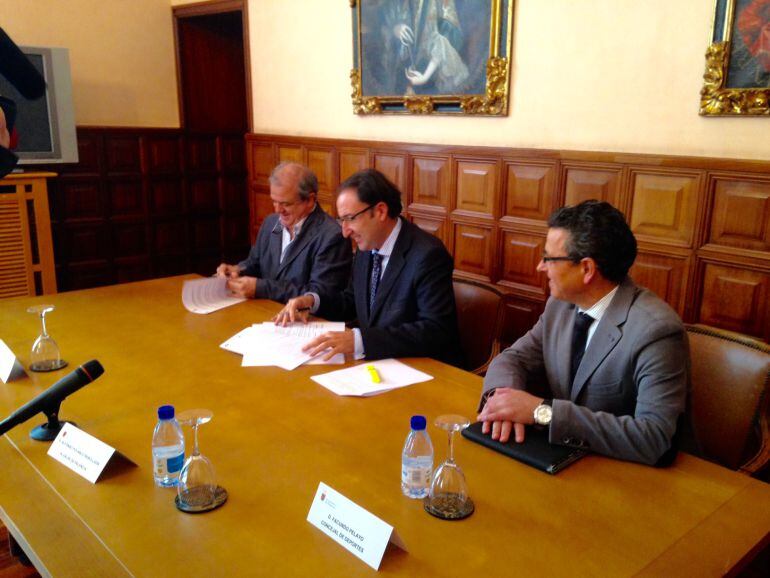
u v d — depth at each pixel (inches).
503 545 41.5
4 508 46.0
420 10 142.5
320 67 171.5
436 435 57.2
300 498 46.8
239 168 225.3
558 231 61.0
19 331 86.7
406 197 154.3
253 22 188.2
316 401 64.3
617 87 116.3
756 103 99.7
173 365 74.1
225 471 50.6
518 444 54.2
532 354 70.2
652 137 113.6
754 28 98.6
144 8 200.2
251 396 65.5
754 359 65.0
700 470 51.8
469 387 68.2
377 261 91.0
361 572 38.9
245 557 40.3
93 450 50.7
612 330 60.7
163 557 40.3
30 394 65.9
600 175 119.8
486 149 135.7
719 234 107.0
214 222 223.5
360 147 162.2
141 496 47.4
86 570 39.2
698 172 107.2
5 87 161.6
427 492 47.1
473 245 143.6
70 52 188.2
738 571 40.6
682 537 42.7
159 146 205.3
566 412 54.2
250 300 103.3
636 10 111.7
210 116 217.2
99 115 196.9
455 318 86.3
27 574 80.8
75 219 192.2
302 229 111.1
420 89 146.8
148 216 207.0
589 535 42.7
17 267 166.4
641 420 53.6
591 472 50.9
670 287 114.5
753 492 48.4
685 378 57.1
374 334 76.9
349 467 51.3
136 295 106.3
